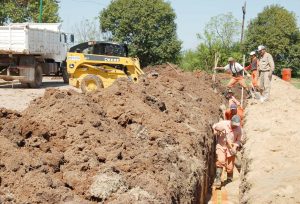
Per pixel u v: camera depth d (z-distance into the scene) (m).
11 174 4.39
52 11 38.31
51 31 20.19
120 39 44.22
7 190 4.21
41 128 5.55
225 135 9.66
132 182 4.93
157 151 6.06
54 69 20.86
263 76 15.21
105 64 16.67
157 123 7.25
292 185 6.82
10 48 17.48
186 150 7.16
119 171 5.06
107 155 5.34
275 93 17.75
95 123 6.02
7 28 17.42
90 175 4.86
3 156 4.62
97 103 7.43
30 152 5.11
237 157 10.73
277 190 6.71
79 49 16.78
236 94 19.52
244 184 8.00
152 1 43.66
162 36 43.84
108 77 16.61
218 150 9.70
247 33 58.53
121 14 43.84
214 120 12.11
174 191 5.32
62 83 22.22
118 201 4.50
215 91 17.53
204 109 12.10
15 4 37.81
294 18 58.22
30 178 4.36
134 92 7.99
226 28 36.31
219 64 32.06
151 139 6.75
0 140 4.94
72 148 5.33
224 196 9.06
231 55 33.84
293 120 12.05
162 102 8.38
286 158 8.46
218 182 9.55
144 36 43.62
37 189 4.26
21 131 5.54
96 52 16.77
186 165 6.59
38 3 38.09
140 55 44.66
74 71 16.70
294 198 6.42
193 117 9.53
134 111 7.21
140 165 5.36
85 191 4.64
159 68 20.77
